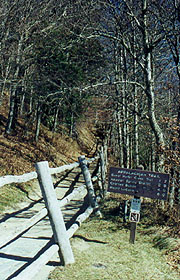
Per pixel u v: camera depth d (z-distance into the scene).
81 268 4.59
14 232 4.16
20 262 4.88
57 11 16.92
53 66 16.45
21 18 16.22
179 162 6.78
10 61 16.48
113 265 4.78
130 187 5.60
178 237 5.97
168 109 10.84
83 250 5.31
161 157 7.41
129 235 6.24
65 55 15.96
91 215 7.62
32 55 17.23
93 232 6.36
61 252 4.66
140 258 5.10
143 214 7.59
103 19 11.13
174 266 4.85
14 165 13.34
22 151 16.88
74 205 9.21
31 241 5.96
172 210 7.14
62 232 4.69
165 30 8.67
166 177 5.38
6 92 27.89
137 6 10.18
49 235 6.41
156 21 10.05
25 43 17.47
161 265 4.89
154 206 7.61
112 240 5.90
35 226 7.12
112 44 13.30
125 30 10.64
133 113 10.66
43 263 4.04
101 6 10.62
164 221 6.95
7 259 4.98
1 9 14.12
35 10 16.75
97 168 11.32
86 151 28.44
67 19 13.55
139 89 13.60
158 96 11.80
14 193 9.73
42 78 15.99
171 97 11.49
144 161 15.55
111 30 11.13
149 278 4.43
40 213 4.77
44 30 16.39
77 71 14.87
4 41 15.09
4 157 14.04
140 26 9.16
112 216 7.50
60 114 27.34
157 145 7.79
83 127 36.75
